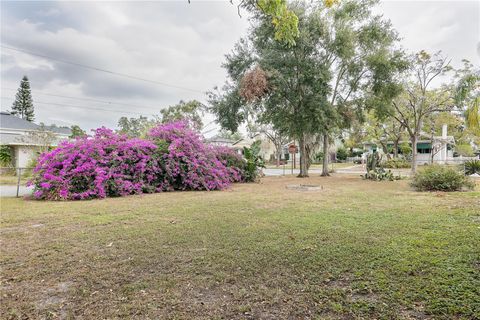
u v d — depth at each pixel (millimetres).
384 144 30688
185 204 6504
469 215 4648
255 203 6570
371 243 3279
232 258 2896
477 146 30406
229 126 16125
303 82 13742
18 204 6672
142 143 9648
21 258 2973
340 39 13508
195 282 2367
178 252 3109
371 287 2182
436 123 24500
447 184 8547
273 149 45375
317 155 37719
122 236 3768
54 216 5145
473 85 12062
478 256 2738
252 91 13328
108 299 2096
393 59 14180
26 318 1860
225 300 2068
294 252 3033
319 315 1840
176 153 9953
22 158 18734
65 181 7695
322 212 5293
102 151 8641
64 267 2723
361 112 16188
